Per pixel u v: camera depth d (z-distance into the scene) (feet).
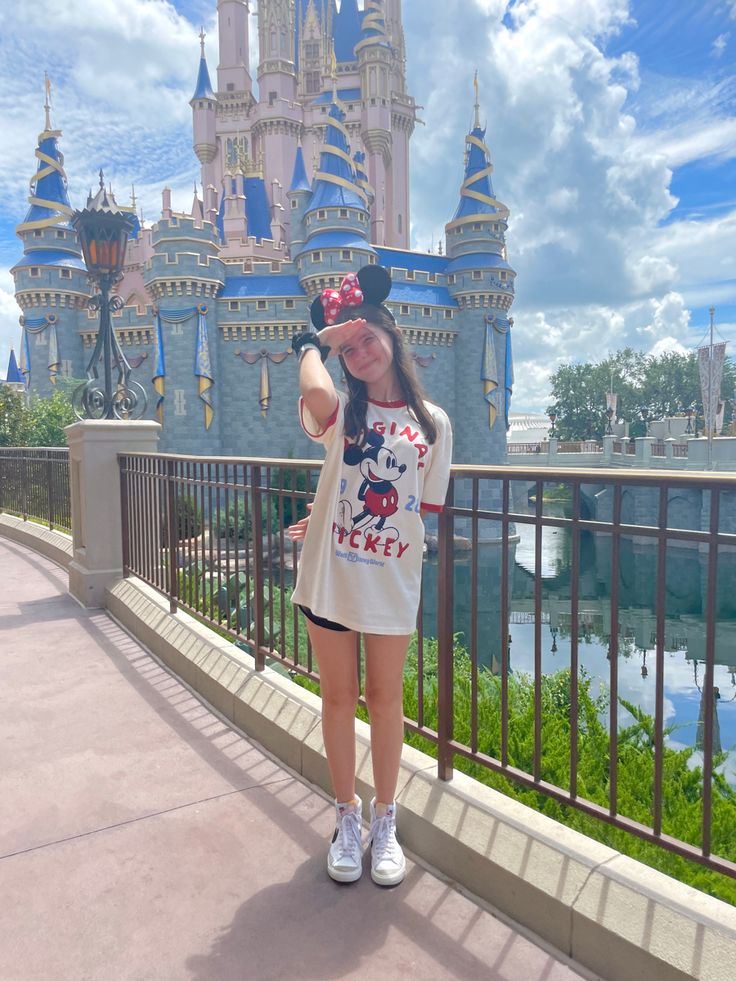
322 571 6.86
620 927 5.75
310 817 8.69
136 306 149.48
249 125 249.55
